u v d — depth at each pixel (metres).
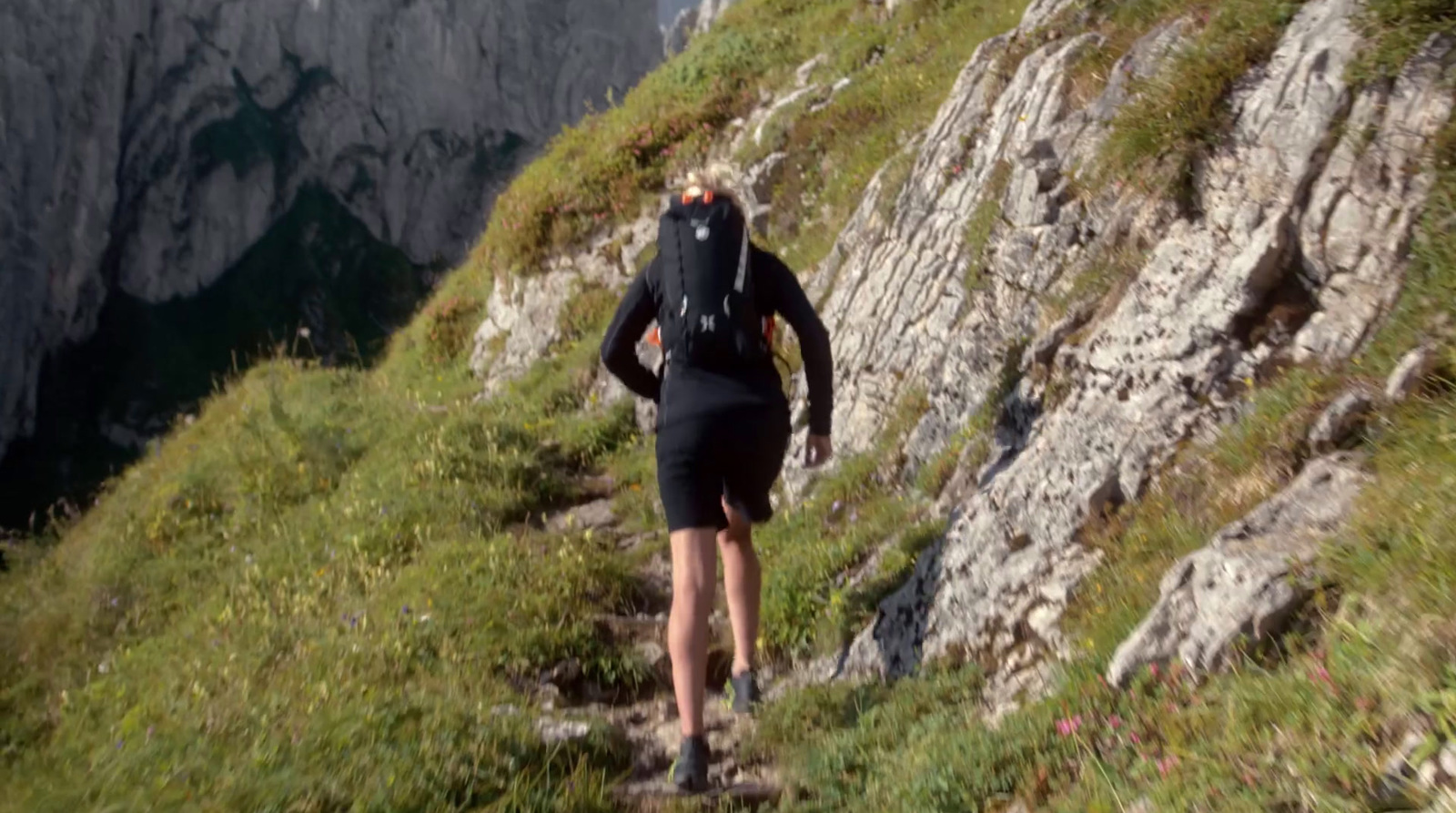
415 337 12.98
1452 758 2.41
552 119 67.25
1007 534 4.41
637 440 8.19
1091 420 4.49
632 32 69.94
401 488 7.24
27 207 47.84
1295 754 2.67
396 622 5.11
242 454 9.05
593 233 11.48
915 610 4.54
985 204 5.93
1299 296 4.23
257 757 3.75
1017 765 3.35
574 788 3.81
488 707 4.25
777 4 14.80
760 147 10.55
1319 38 4.59
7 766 5.13
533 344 10.89
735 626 4.47
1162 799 2.77
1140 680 3.27
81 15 50.38
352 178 60.06
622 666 4.95
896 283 6.39
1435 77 4.17
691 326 3.93
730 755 4.25
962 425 5.30
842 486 5.71
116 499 10.64
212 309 53.56
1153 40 5.62
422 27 62.56
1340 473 3.51
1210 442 4.07
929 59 10.26
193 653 5.50
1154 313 4.55
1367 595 2.97
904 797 3.48
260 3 57.97
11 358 46.16
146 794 3.53
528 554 5.89
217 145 55.34
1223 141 4.71
